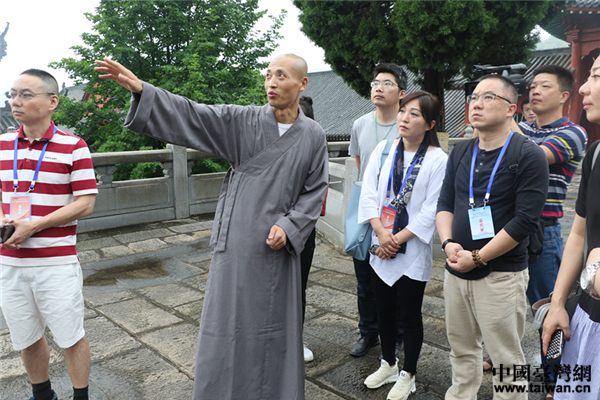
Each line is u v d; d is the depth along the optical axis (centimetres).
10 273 188
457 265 177
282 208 182
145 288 381
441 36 903
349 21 1010
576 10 1402
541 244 189
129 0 1202
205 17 1246
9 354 265
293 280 185
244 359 180
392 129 263
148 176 1164
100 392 226
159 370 248
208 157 657
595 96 123
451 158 194
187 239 541
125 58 1244
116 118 1312
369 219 222
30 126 189
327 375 242
